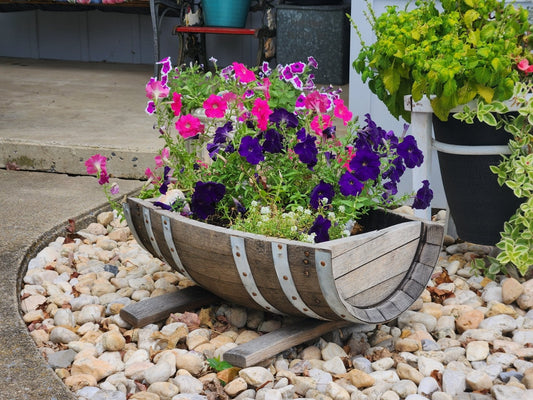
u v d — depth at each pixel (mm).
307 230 2543
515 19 3066
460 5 2986
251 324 2678
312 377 2303
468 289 3021
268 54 6730
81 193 4023
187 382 2248
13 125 4906
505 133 2961
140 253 3359
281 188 2631
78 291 2953
